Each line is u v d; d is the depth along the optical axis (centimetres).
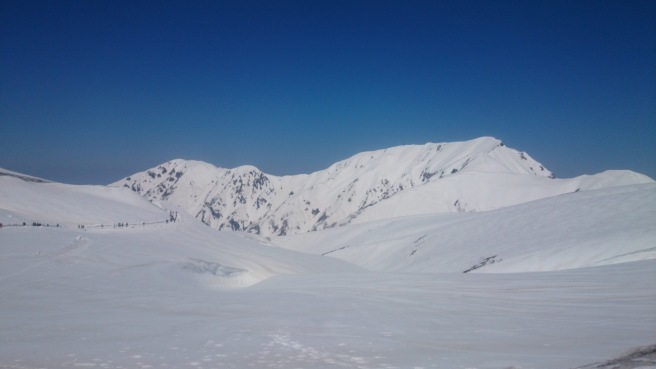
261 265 5719
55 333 1519
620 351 1202
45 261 3306
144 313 1939
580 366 1058
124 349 1317
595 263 5275
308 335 1524
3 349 1301
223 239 7525
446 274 3834
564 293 2362
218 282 3881
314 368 1120
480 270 6769
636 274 2886
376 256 13162
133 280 3056
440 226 13788
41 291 2378
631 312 1791
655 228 5947
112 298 2312
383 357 1225
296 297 2511
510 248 7844
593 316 1738
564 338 1397
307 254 9162
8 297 2183
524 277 3216
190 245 5906
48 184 11412
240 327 1658
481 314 1889
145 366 1141
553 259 5962
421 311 1998
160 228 7094
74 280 2780
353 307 2142
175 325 1684
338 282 3362
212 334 1536
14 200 7638
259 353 1280
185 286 3180
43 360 1190
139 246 4844
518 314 1855
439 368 1094
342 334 1539
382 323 1733
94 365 1148
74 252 3828
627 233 6003
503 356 1195
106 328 1611
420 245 11938
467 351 1270
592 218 8038
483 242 9450
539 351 1238
